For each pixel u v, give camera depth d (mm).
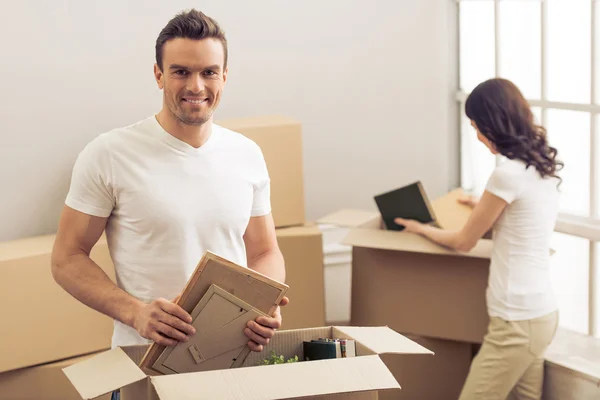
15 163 3096
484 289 2803
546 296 2613
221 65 1841
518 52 3275
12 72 3039
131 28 3184
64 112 3139
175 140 1909
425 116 3707
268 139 3057
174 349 1707
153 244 1889
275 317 1808
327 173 3613
